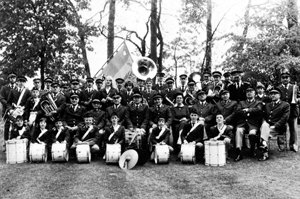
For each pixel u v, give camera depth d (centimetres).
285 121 1152
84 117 1216
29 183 956
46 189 910
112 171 1054
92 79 1377
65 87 1397
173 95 1376
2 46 1950
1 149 1355
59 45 1936
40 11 1912
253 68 1672
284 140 1202
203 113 1227
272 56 1652
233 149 1227
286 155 1159
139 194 870
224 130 1147
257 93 1246
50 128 1212
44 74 2023
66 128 1203
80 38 2080
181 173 1029
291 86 1224
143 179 980
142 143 1174
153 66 1495
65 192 888
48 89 1331
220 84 1333
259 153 1199
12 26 1908
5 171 1062
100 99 1357
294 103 1202
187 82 1488
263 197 838
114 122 1178
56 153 1129
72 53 2009
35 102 1284
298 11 1723
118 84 1405
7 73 1936
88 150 1128
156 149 1123
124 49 1900
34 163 1143
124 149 1168
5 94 1312
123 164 1088
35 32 1908
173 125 1242
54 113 1232
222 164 1092
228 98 1220
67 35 1977
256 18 1720
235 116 1195
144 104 1259
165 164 1128
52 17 1938
